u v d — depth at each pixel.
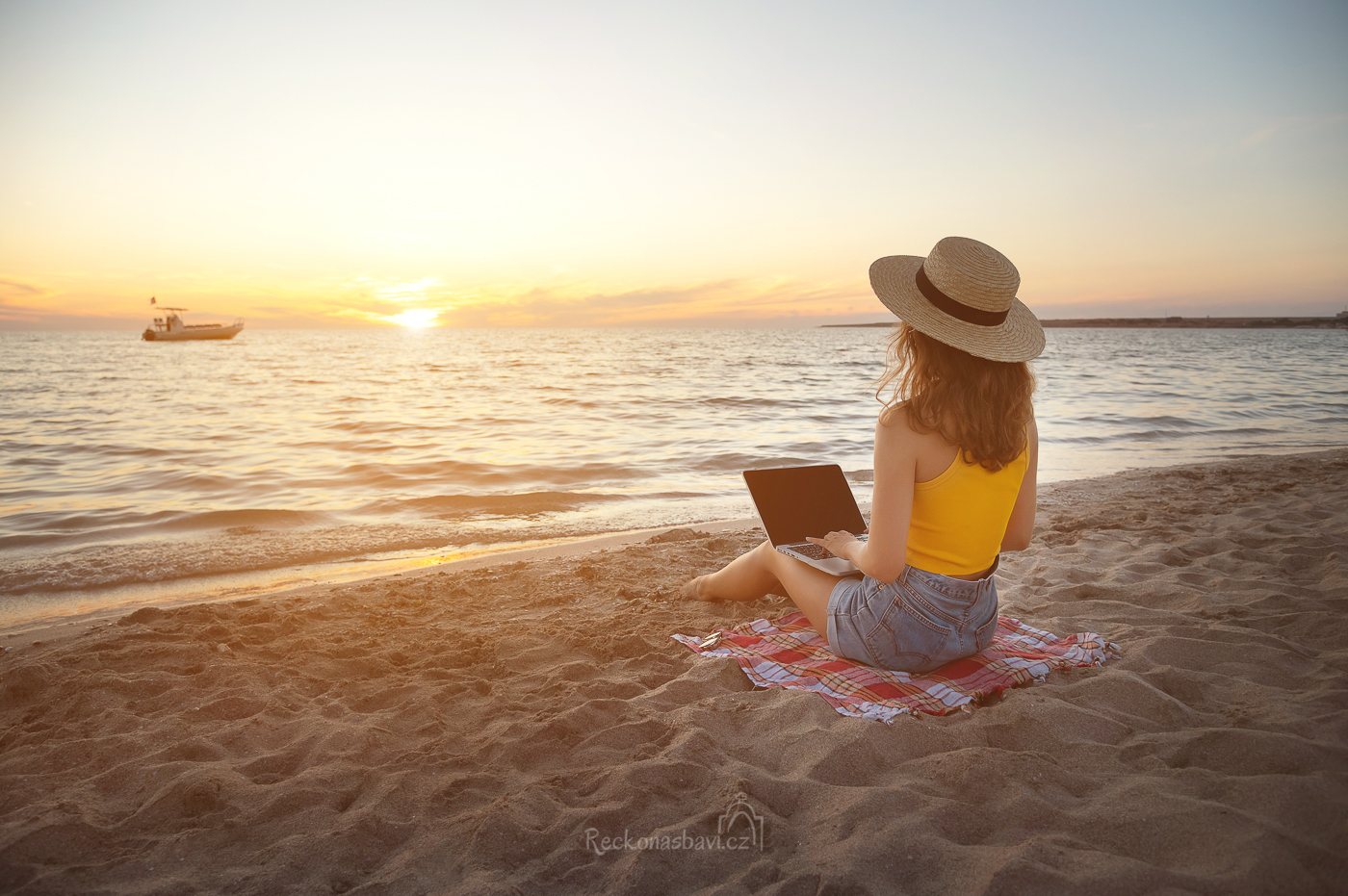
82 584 5.36
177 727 2.66
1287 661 2.93
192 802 2.15
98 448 12.49
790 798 2.12
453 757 2.40
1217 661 2.96
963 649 2.72
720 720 2.58
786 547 3.08
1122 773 2.17
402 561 5.95
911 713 2.53
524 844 1.95
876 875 1.75
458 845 1.95
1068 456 11.03
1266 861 1.68
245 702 2.85
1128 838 1.85
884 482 2.49
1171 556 4.61
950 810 2.00
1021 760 2.19
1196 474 8.38
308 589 5.02
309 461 11.05
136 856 1.94
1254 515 5.77
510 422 16.22
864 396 22.20
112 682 3.04
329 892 1.80
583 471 10.18
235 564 5.82
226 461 11.11
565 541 6.52
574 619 3.87
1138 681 2.67
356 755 2.45
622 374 34.88
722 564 5.00
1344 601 3.57
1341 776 2.04
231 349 84.31
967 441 2.41
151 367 44.59
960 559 2.60
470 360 53.75
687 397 22.39
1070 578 4.30
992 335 2.38
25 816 2.09
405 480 9.62
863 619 2.77
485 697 2.92
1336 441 12.45
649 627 3.60
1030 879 1.68
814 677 2.82
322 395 24.23
